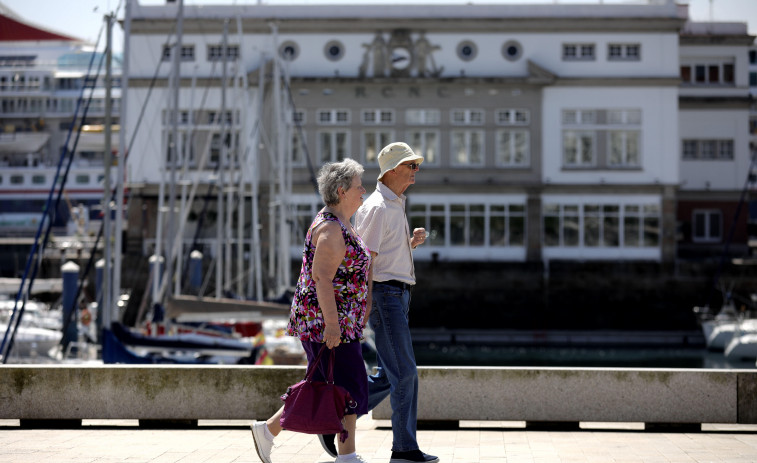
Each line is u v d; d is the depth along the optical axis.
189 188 85.06
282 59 86.38
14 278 90.50
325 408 10.37
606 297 83.44
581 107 86.88
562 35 87.00
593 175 86.62
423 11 86.31
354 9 86.38
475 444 14.05
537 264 83.75
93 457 12.33
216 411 15.96
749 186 98.12
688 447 13.74
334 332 10.37
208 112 85.94
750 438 14.84
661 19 86.38
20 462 11.91
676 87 87.00
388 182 11.78
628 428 15.88
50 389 15.91
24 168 121.94
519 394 16.03
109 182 43.09
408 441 11.57
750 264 83.12
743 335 66.62
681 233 98.00
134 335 38.97
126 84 44.66
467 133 86.44
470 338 78.19
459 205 86.25
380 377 11.99
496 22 86.44
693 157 98.56
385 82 85.69
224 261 83.06
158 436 14.62
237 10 86.31
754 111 121.06
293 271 82.69
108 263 42.34
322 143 85.81
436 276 83.50
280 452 12.95
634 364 62.38
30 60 127.81
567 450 13.40
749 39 98.00
